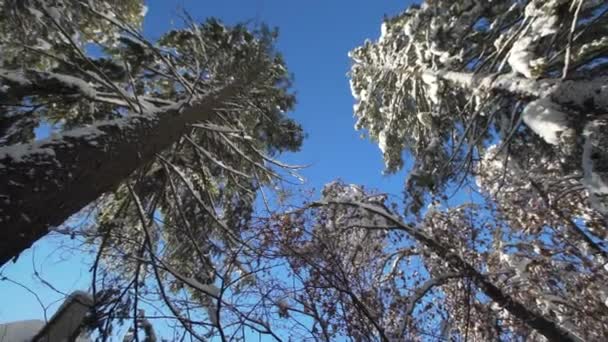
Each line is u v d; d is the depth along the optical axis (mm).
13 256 3098
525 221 8625
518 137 8070
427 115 9680
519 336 7402
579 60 6426
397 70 11469
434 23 8938
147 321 5102
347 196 8812
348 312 4906
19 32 6801
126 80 7504
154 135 5215
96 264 5000
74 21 7957
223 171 9594
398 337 5676
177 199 7156
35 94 5180
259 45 9602
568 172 7363
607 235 8188
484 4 8352
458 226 7855
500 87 6914
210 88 8281
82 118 7238
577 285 7887
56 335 4707
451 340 6320
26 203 3107
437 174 7801
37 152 3504
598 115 5527
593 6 6090
